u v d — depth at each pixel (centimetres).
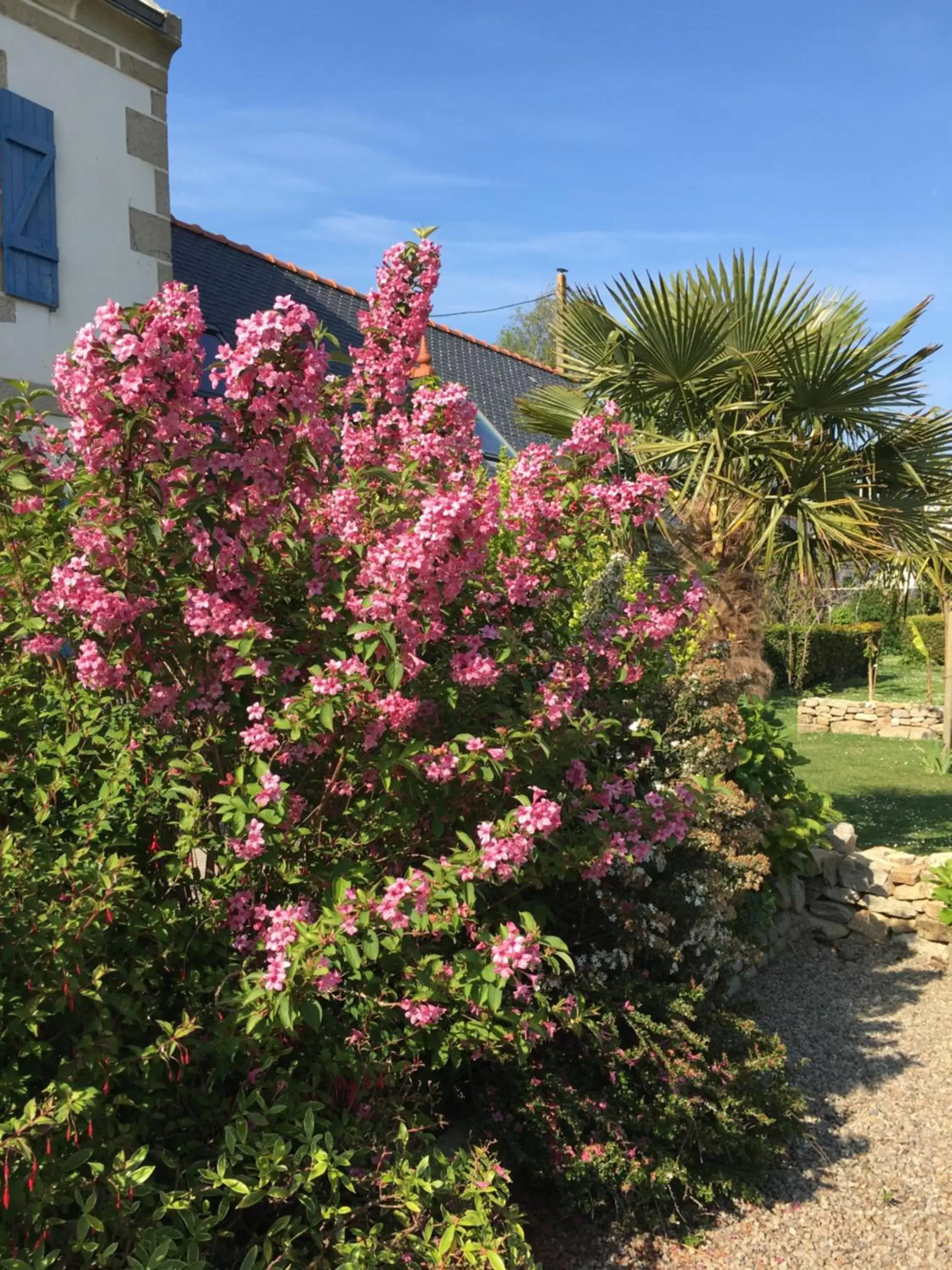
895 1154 375
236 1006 247
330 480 302
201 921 265
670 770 414
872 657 1725
